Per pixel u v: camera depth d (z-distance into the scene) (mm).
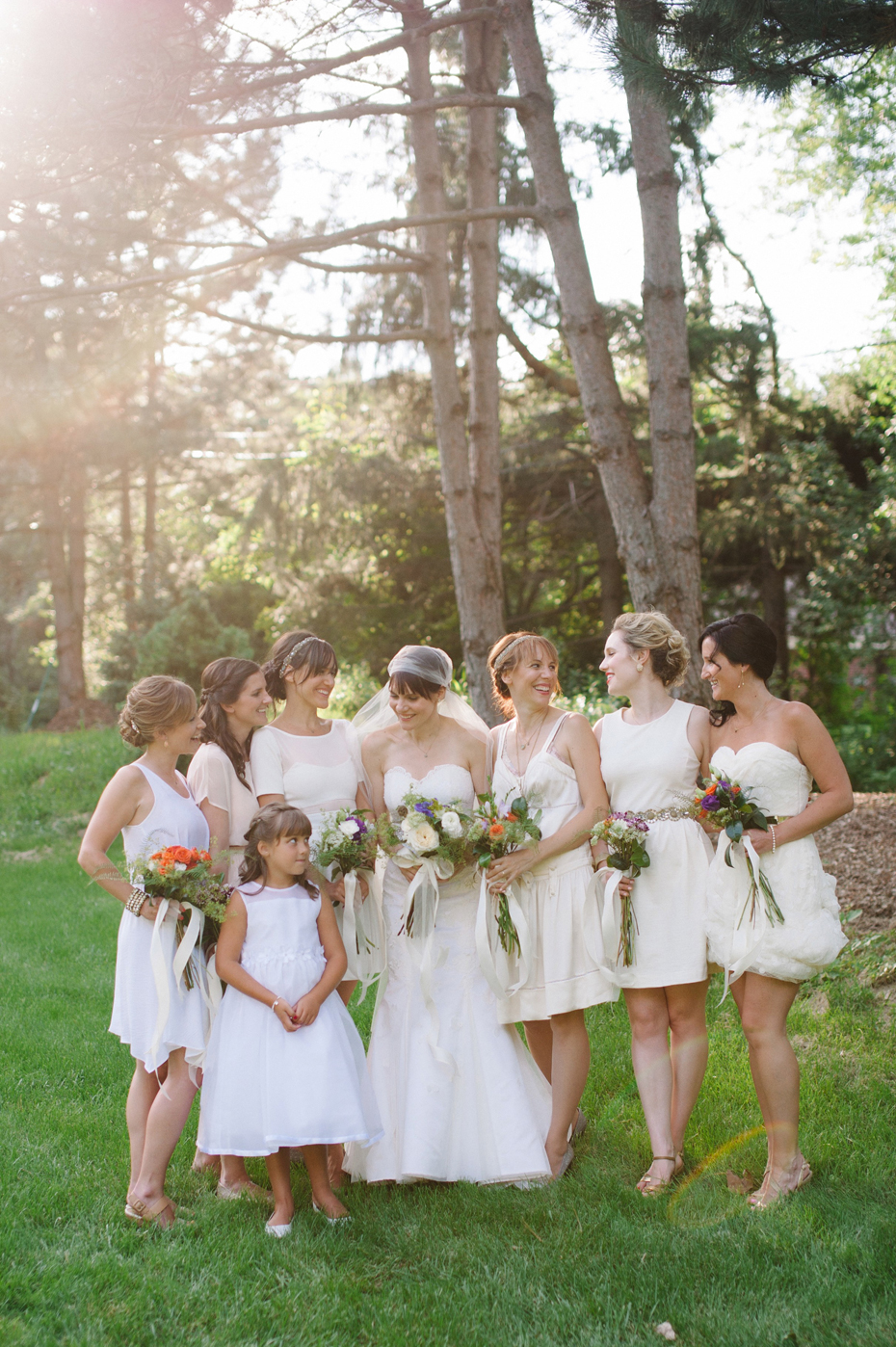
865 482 16312
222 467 20234
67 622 20031
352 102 7047
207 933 3445
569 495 17641
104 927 7098
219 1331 2713
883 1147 3623
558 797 3787
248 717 3803
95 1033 5031
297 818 3486
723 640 3477
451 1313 2801
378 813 3988
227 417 19844
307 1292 2898
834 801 3352
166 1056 3287
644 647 3752
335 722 4031
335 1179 3711
